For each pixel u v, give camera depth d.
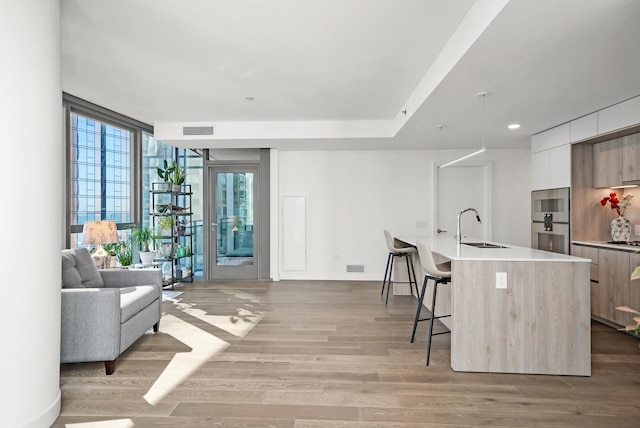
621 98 3.58
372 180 6.59
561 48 2.49
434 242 4.40
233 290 5.77
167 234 5.94
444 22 2.66
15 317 1.92
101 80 3.85
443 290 4.02
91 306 2.76
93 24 2.73
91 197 4.84
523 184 6.51
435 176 6.52
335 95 4.32
